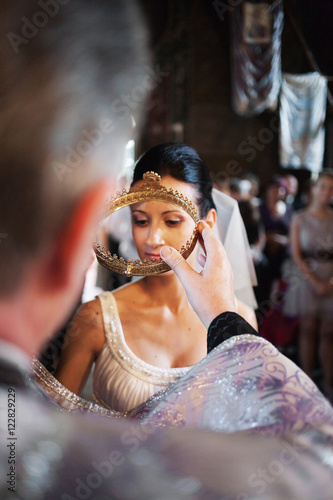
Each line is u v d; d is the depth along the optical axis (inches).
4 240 13.2
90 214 14.0
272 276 175.3
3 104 12.9
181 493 12.5
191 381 23.1
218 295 29.5
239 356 23.2
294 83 313.1
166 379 53.2
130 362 53.2
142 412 34.3
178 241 45.6
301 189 322.0
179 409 22.5
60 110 13.2
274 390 20.5
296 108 317.1
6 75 13.0
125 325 54.7
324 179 173.9
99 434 13.5
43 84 13.1
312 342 166.6
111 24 13.7
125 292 56.6
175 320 55.1
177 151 52.0
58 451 12.6
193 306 30.0
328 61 174.2
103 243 46.3
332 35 168.4
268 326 169.2
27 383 14.1
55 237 13.6
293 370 21.7
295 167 323.6
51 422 13.2
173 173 51.2
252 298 66.5
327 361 163.3
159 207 45.3
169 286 54.3
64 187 13.4
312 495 13.3
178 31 318.7
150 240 45.3
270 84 307.6
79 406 43.6
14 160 12.9
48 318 14.2
